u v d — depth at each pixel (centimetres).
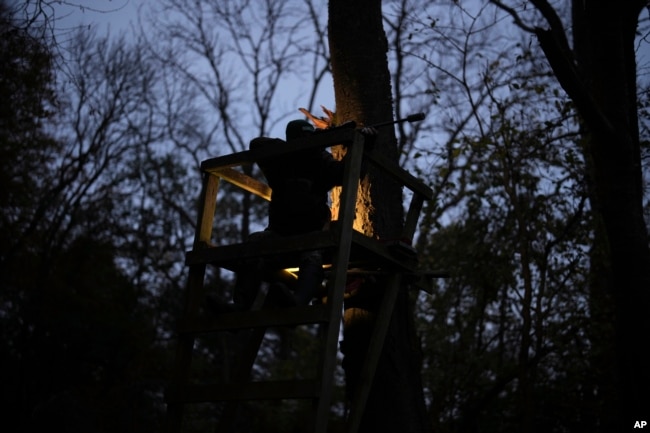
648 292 594
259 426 1853
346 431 434
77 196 1972
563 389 1068
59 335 1791
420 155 988
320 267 445
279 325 407
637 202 665
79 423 1588
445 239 1319
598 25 641
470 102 938
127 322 1912
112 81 1997
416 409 518
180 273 2367
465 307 1231
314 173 459
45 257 1895
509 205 1050
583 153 983
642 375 580
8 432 1683
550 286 1038
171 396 430
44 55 791
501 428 1167
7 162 1700
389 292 487
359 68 588
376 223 549
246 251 434
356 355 525
